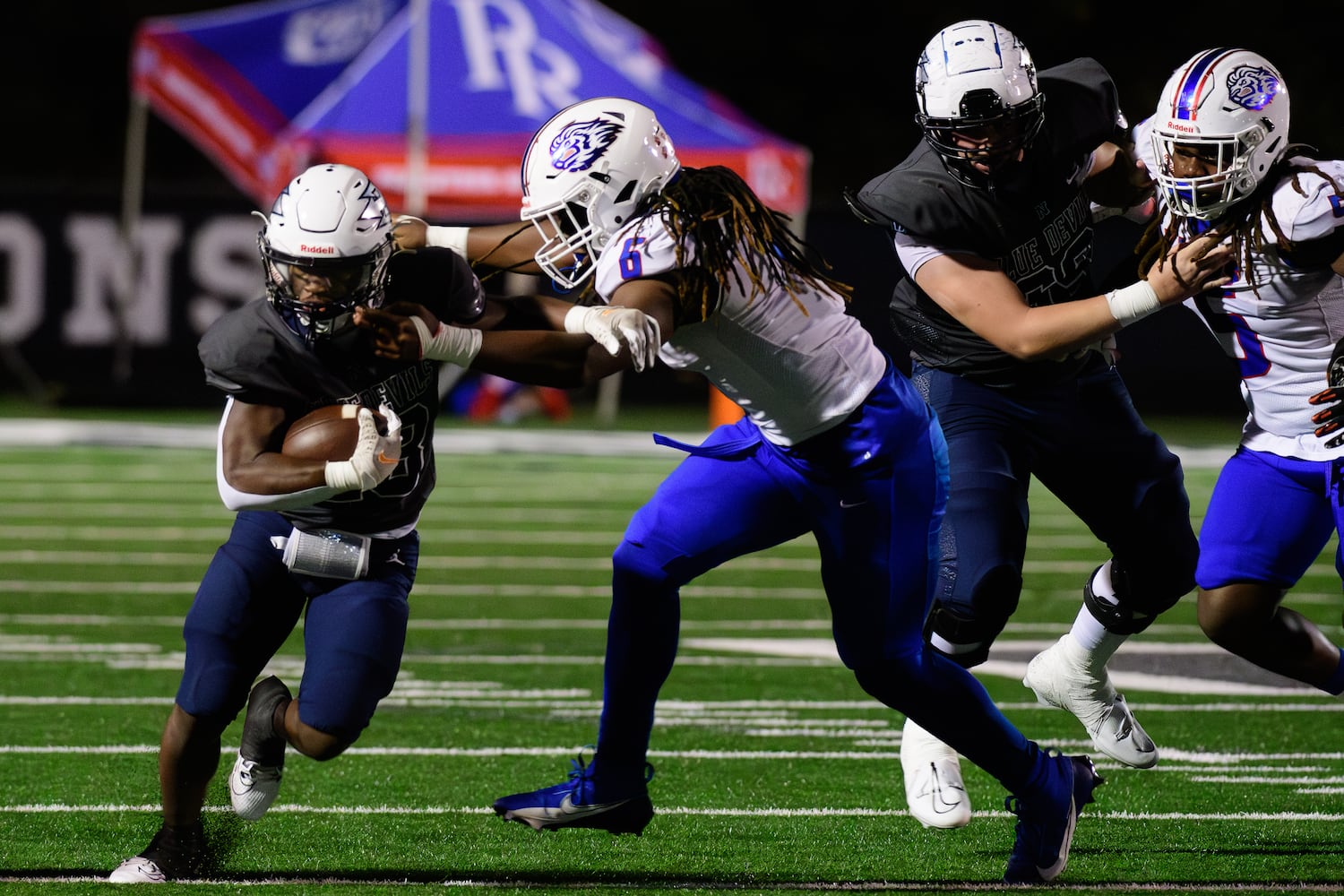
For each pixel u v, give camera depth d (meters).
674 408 74.56
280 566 13.32
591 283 13.65
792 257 13.05
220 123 57.62
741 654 25.59
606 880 14.06
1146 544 16.39
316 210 12.29
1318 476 14.87
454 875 14.17
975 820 16.42
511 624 27.97
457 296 12.91
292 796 17.09
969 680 13.86
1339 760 18.89
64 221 67.00
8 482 47.19
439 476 50.06
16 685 22.58
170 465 51.88
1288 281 14.30
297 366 12.71
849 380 13.30
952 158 14.98
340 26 60.06
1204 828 15.95
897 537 13.53
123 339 66.50
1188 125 13.93
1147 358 71.50
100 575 32.28
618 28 61.72
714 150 57.41
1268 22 93.69
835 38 94.75
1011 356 16.34
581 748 19.42
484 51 57.84
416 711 21.41
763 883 13.99
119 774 17.83
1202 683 23.28
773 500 13.73
